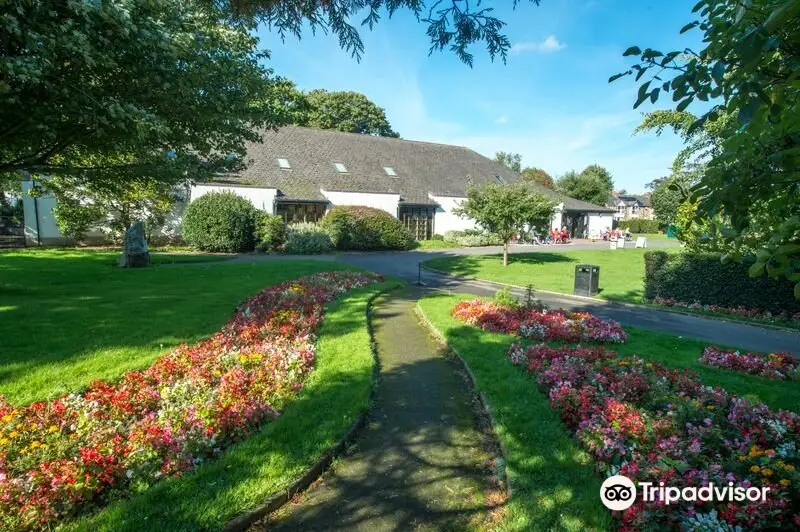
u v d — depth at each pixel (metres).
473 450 4.15
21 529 2.71
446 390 5.53
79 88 6.79
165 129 7.20
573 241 38.50
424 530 3.07
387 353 6.97
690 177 10.92
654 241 41.31
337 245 25.36
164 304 9.10
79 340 6.45
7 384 4.84
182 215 24.20
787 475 2.95
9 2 5.35
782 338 8.80
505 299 9.57
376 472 3.76
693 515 2.75
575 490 3.31
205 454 3.65
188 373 5.07
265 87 10.62
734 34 1.66
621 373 5.26
